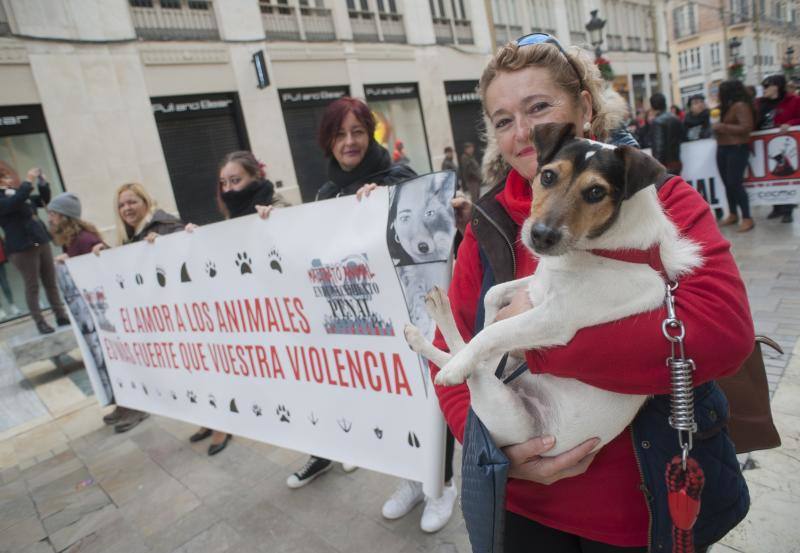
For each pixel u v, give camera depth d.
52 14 8.30
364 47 13.75
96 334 4.05
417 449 2.23
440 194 1.91
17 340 6.21
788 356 3.30
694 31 35.78
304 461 3.35
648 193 1.06
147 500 3.17
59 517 3.12
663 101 7.27
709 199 7.12
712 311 0.95
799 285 4.43
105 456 3.86
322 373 2.53
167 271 3.15
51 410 4.97
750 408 1.50
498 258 1.34
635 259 1.02
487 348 1.08
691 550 0.99
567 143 1.14
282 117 11.87
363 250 2.15
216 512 2.93
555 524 1.25
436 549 2.37
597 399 1.11
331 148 2.86
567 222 1.02
